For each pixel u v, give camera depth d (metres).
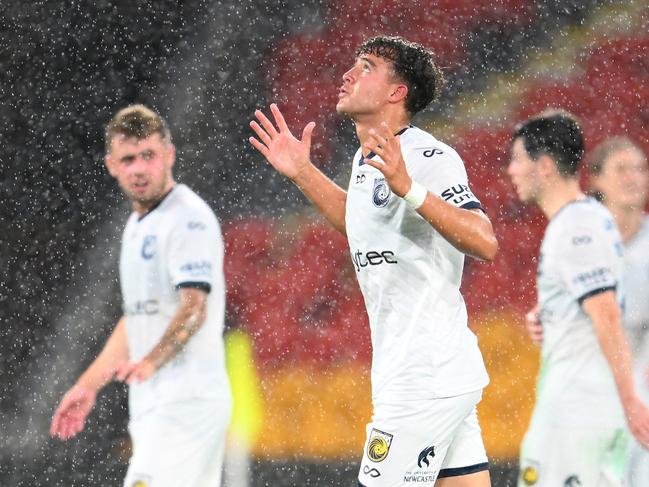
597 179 16.62
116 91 30.52
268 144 11.62
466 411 10.45
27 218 27.98
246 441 23.69
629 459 15.20
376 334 10.73
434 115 31.17
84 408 14.33
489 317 26.39
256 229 28.17
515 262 27.20
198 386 13.77
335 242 27.50
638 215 16.22
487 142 30.70
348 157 30.77
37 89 30.20
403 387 10.32
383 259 10.43
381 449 10.41
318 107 31.11
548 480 14.20
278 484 23.48
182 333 13.68
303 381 25.28
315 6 31.80
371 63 10.98
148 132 14.19
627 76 31.45
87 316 26.48
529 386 25.16
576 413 14.02
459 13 32.03
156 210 14.12
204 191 29.50
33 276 26.83
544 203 14.83
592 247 13.96
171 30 31.42
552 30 32.06
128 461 22.28
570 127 14.77
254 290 26.92
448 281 10.38
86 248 27.69
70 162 28.78
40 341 25.92
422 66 10.98
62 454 22.52
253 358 25.77
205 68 31.25
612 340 13.76
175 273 13.83
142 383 13.80
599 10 32.06
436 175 10.12
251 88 31.14
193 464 13.71
